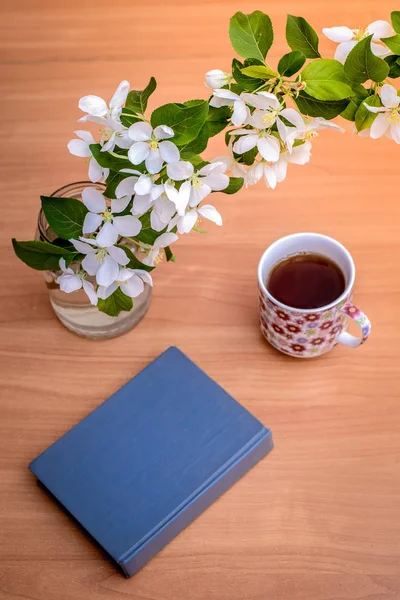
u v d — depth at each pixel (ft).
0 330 3.72
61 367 3.64
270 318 3.45
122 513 3.26
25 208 3.93
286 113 2.75
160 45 4.26
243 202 3.90
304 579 3.21
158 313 3.72
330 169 3.95
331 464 3.40
